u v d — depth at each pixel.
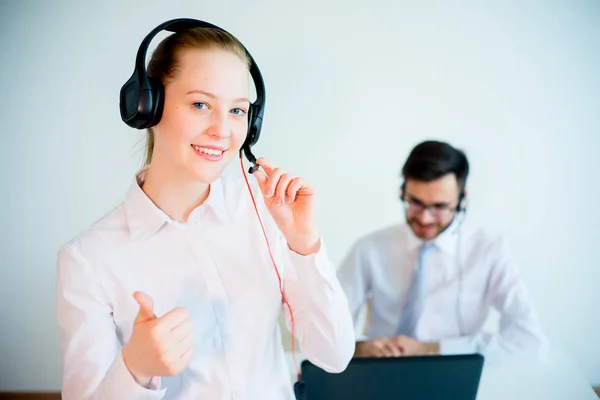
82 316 0.77
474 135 2.20
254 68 0.83
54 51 2.06
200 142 0.74
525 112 2.19
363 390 0.95
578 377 1.42
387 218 2.23
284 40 2.12
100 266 0.80
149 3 2.06
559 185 2.21
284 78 2.15
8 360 2.18
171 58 0.74
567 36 2.13
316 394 0.95
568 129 2.19
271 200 0.79
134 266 0.82
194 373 0.82
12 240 2.14
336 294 0.83
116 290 0.81
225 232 0.88
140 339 0.61
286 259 0.87
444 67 2.17
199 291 0.84
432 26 2.14
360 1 2.11
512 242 2.23
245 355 0.84
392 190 2.22
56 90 2.08
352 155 2.21
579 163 2.20
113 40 2.07
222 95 0.73
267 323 0.86
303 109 2.17
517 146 2.20
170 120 0.75
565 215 2.22
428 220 1.80
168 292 0.83
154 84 0.74
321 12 2.11
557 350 1.63
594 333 2.24
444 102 2.19
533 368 1.48
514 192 2.22
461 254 1.91
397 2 2.12
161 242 0.84
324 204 2.23
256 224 0.90
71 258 0.79
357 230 2.24
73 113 2.09
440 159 1.70
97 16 2.05
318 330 0.84
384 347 1.63
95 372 0.74
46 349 2.19
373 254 1.99
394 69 2.16
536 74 2.16
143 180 0.89
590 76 2.15
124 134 2.12
